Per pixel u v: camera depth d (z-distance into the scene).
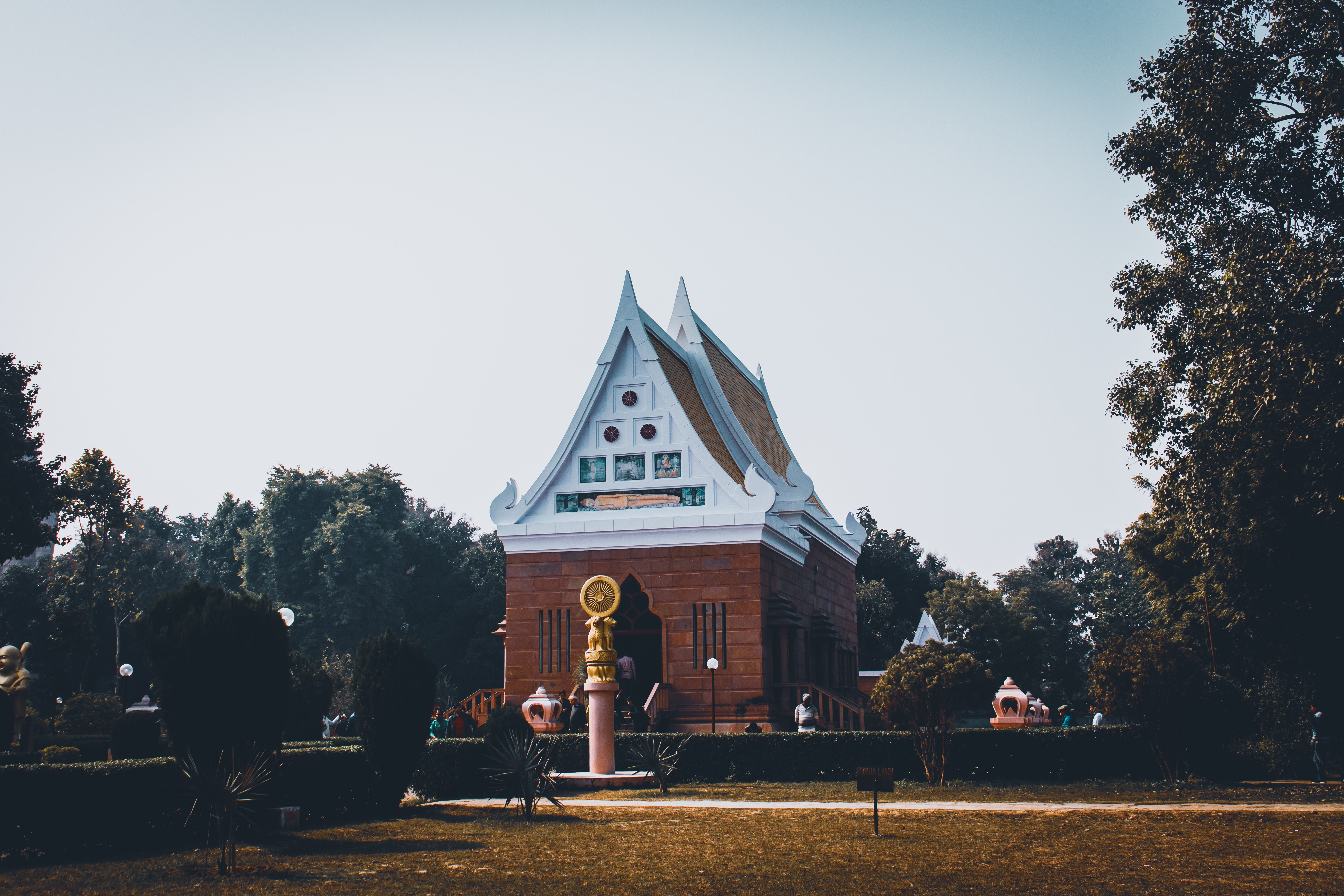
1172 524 38.91
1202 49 25.88
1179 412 29.55
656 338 39.56
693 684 34.25
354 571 80.31
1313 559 27.28
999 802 21.06
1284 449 25.86
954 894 11.99
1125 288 30.44
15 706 32.22
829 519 48.28
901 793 23.03
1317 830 16.45
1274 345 24.05
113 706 44.22
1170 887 12.23
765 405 53.41
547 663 35.62
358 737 28.42
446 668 88.81
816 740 26.28
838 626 46.53
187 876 13.27
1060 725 39.66
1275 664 29.97
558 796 23.72
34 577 77.00
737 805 20.91
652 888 12.45
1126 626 92.12
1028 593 94.31
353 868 13.84
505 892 12.27
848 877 13.04
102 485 62.59
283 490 83.25
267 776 16.22
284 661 16.92
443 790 23.52
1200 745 26.94
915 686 24.53
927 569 105.44
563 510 36.84
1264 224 26.22
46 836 14.70
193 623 16.06
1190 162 26.02
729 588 34.62
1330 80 23.91
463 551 99.12
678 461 36.22
